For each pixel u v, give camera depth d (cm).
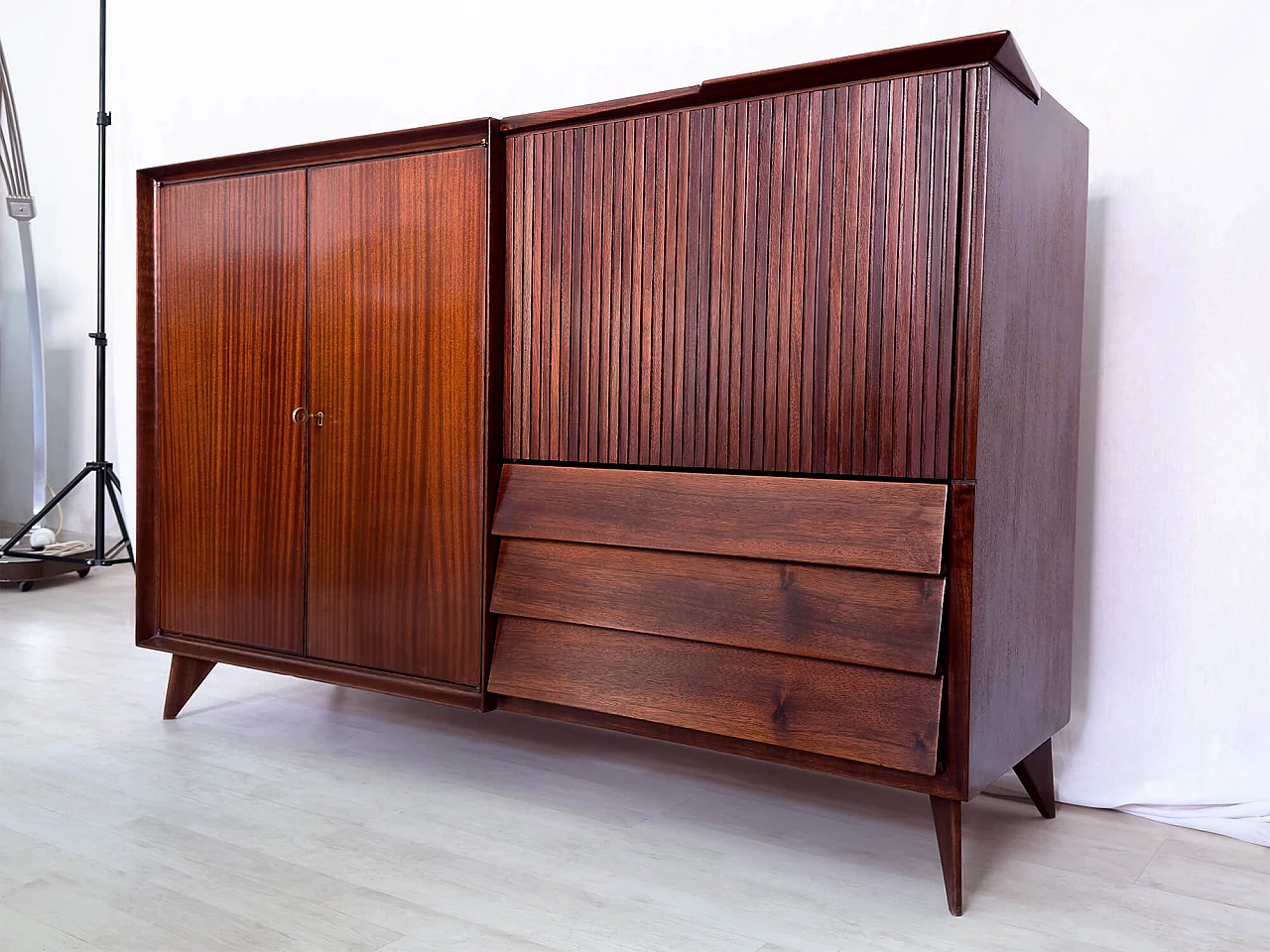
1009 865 179
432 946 146
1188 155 196
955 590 156
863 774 164
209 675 289
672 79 259
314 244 217
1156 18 198
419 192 203
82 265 441
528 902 160
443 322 202
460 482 201
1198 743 200
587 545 189
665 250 180
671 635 178
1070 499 198
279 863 171
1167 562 202
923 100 157
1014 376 168
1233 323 194
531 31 281
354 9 316
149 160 380
